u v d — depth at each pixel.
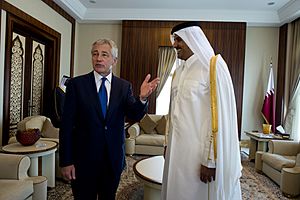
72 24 6.03
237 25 5.89
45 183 2.62
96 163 1.68
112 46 1.70
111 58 1.70
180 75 1.74
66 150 1.66
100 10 6.05
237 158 1.58
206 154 1.53
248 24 6.00
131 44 6.12
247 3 5.35
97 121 1.66
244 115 6.22
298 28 5.44
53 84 5.25
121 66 6.18
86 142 1.67
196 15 5.86
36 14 4.46
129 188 3.38
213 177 1.53
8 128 3.85
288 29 5.78
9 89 3.83
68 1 5.23
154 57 6.08
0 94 3.68
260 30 6.16
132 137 5.10
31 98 4.72
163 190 1.77
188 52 1.71
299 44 5.38
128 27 6.11
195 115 1.59
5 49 3.72
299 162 3.36
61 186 3.37
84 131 1.68
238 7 5.60
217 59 1.58
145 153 5.06
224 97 1.54
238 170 1.59
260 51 6.18
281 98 5.88
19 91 4.35
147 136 5.14
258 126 6.21
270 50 6.17
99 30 6.44
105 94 1.71
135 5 5.75
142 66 6.12
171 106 1.77
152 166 3.05
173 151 1.63
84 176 1.69
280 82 5.97
